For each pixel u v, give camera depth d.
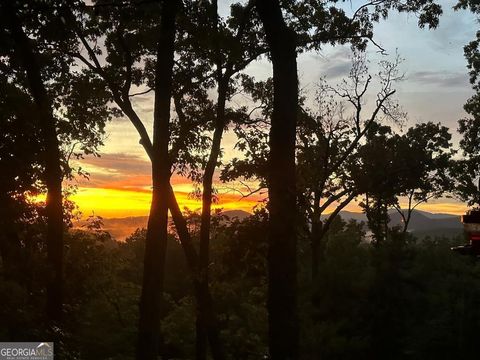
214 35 14.03
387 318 24.05
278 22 9.81
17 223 12.29
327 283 26.16
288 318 9.02
